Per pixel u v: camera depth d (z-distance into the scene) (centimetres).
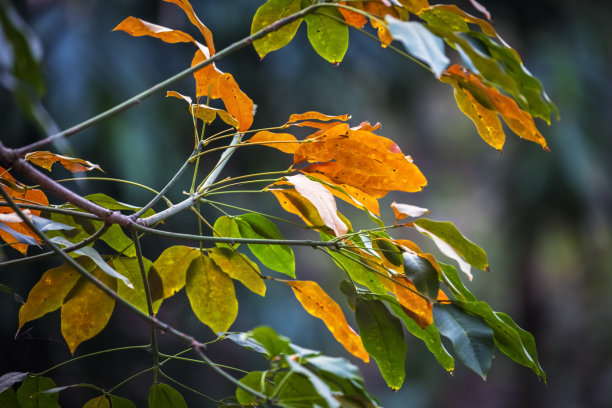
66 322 167
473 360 156
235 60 535
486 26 158
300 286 166
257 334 148
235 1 528
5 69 145
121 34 478
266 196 550
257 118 549
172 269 169
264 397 148
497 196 876
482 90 156
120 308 462
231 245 170
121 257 168
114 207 172
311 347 548
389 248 164
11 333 386
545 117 156
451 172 1058
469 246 160
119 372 441
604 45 691
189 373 489
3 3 143
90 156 433
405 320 166
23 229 171
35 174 156
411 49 145
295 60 550
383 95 618
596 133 673
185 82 502
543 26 677
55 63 437
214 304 170
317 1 165
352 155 164
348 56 588
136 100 154
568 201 679
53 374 400
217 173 170
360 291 165
